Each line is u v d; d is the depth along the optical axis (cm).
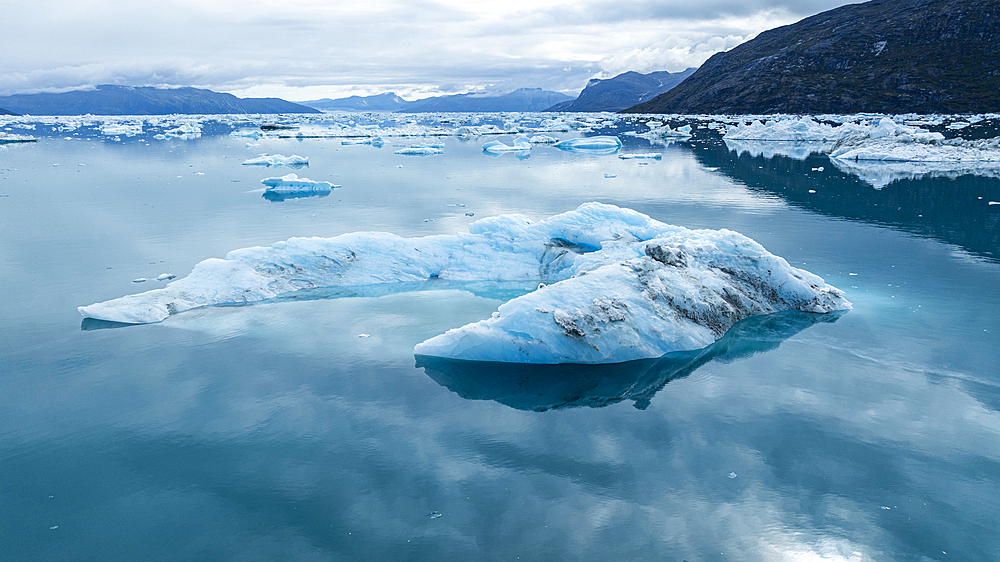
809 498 529
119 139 5241
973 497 527
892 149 3478
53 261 1262
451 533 486
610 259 1133
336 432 642
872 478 557
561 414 690
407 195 2159
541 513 512
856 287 1105
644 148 4516
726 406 702
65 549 470
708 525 496
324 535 484
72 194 2131
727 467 579
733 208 1919
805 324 940
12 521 502
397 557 459
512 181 2566
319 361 816
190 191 2216
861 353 832
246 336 894
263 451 604
